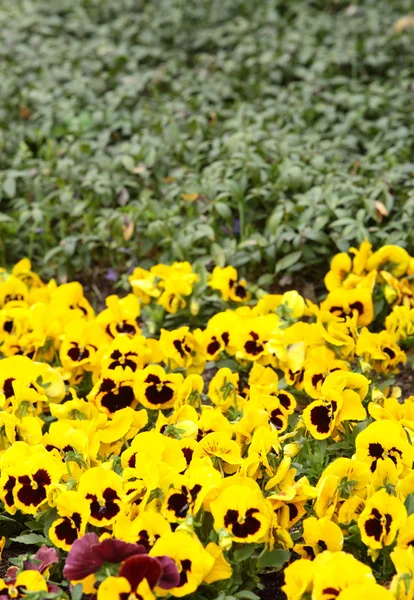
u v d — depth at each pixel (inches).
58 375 183.0
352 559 129.1
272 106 320.8
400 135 289.7
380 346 191.0
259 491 143.6
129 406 180.1
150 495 145.3
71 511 146.6
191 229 241.9
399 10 405.4
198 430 162.7
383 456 154.8
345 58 350.6
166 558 130.7
